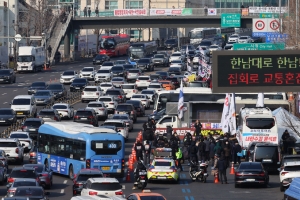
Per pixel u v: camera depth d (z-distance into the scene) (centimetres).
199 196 8538
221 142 10625
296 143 11531
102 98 16975
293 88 7275
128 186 9406
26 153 12438
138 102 16800
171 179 9444
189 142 11388
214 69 7256
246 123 11875
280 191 8844
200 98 13788
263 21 18575
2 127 14588
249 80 7262
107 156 9762
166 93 14875
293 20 16762
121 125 13400
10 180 8462
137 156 10419
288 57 7262
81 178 8394
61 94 18550
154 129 12738
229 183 9606
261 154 10356
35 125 13538
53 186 9431
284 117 12269
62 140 10369
